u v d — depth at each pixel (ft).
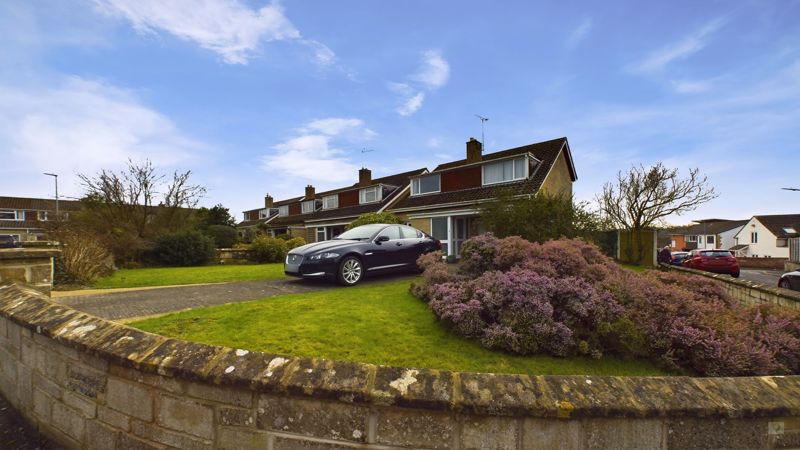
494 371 12.37
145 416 7.16
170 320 15.03
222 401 6.48
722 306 16.69
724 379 6.32
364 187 91.40
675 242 187.01
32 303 10.57
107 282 29.32
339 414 5.98
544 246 20.76
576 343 13.89
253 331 13.79
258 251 56.85
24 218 130.21
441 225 65.62
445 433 5.80
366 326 14.88
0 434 9.33
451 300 15.93
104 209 59.21
